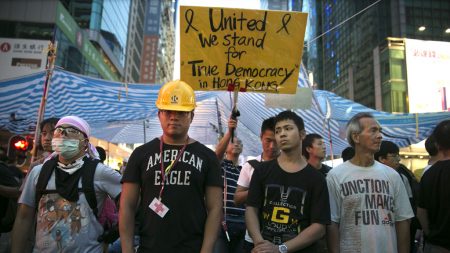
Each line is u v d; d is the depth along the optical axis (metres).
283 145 2.88
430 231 3.10
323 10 55.00
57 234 2.68
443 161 3.09
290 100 5.22
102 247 2.89
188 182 2.47
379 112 8.23
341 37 45.88
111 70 44.34
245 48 3.88
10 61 24.97
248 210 2.86
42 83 7.11
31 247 3.39
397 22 35.06
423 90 27.73
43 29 27.58
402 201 3.00
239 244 4.23
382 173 3.04
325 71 52.19
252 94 7.59
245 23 3.90
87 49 34.12
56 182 2.77
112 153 26.19
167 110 2.58
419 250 4.35
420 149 21.28
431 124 8.34
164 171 2.49
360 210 2.92
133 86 7.53
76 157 2.91
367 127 3.08
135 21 60.50
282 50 3.90
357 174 3.04
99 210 2.85
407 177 4.57
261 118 9.20
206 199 2.57
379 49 32.59
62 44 28.88
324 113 7.68
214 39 3.88
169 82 2.72
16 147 7.07
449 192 2.93
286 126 2.91
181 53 3.85
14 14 27.62
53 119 4.11
